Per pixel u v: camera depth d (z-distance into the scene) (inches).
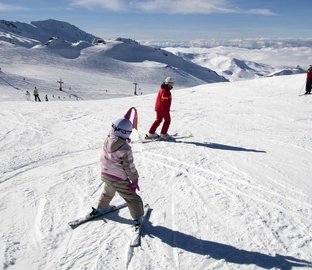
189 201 211.3
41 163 279.3
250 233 176.6
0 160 281.1
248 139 370.3
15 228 178.2
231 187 233.8
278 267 150.9
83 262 151.9
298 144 351.9
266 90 810.8
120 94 3314.5
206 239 171.3
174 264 152.1
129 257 156.1
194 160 289.9
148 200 212.5
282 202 212.1
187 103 644.1
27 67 5137.8
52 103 650.8
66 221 186.7
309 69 701.3
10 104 618.2
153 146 333.1
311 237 173.8
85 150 320.2
